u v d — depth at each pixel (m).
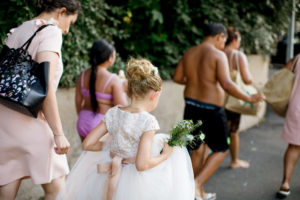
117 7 4.35
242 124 5.55
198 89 2.92
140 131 1.70
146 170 1.75
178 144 1.80
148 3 4.43
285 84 3.15
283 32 6.02
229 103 3.41
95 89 2.55
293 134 3.06
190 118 2.95
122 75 2.93
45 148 1.81
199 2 4.88
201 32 4.99
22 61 1.67
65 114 3.32
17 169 1.81
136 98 1.78
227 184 3.48
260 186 3.44
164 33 4.73
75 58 3.53
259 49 5.75
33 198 2.90
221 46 3.01
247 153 4.47
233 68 3.39
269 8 5.68
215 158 2.91
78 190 1.90
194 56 2.96
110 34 4.14
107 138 1.95
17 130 1.74
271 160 4.22
